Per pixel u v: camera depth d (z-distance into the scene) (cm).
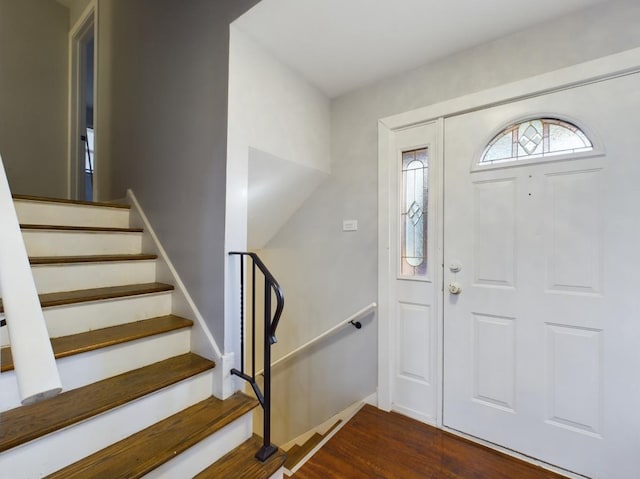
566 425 147
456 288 175
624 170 136
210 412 136
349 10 145
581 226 145
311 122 211
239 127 158
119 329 150
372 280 207
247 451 135
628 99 135
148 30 213
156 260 193
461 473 144
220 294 153
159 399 129
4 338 113
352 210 218
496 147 168
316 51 177
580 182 145
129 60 233
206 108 165
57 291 155
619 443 135
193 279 169
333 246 226
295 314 248
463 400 173
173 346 158
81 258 163
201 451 123
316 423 235
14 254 56
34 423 99
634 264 133
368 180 211
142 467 103
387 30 159
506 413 161
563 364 148
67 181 325
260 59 171
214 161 159
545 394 152
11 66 293
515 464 151
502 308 164
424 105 188
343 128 223
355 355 214
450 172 180
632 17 133
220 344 152
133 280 185
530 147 158
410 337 192
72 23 327
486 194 169
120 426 116
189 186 174
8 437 91
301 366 244
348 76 202
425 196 191
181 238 179
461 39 166
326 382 229
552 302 151
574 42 145
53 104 317
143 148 215
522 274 159
